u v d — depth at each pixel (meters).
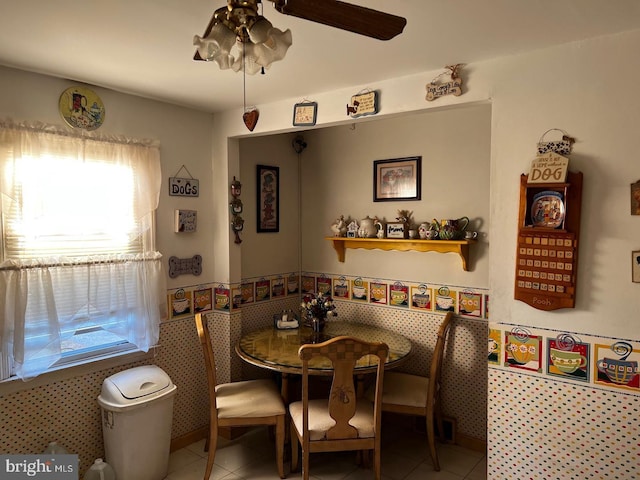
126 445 2.44
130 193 2.68
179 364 3.04
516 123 2.06
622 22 1.72
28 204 2.27
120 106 2.68
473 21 1.71
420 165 3.17
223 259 3.21
